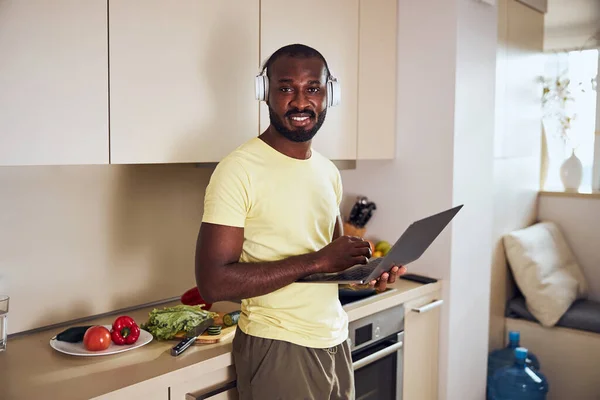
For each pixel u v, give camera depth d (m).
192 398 1.52
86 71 1.50
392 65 2.45
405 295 2.19
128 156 1.60
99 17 1.51
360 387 2.02
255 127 1.93
